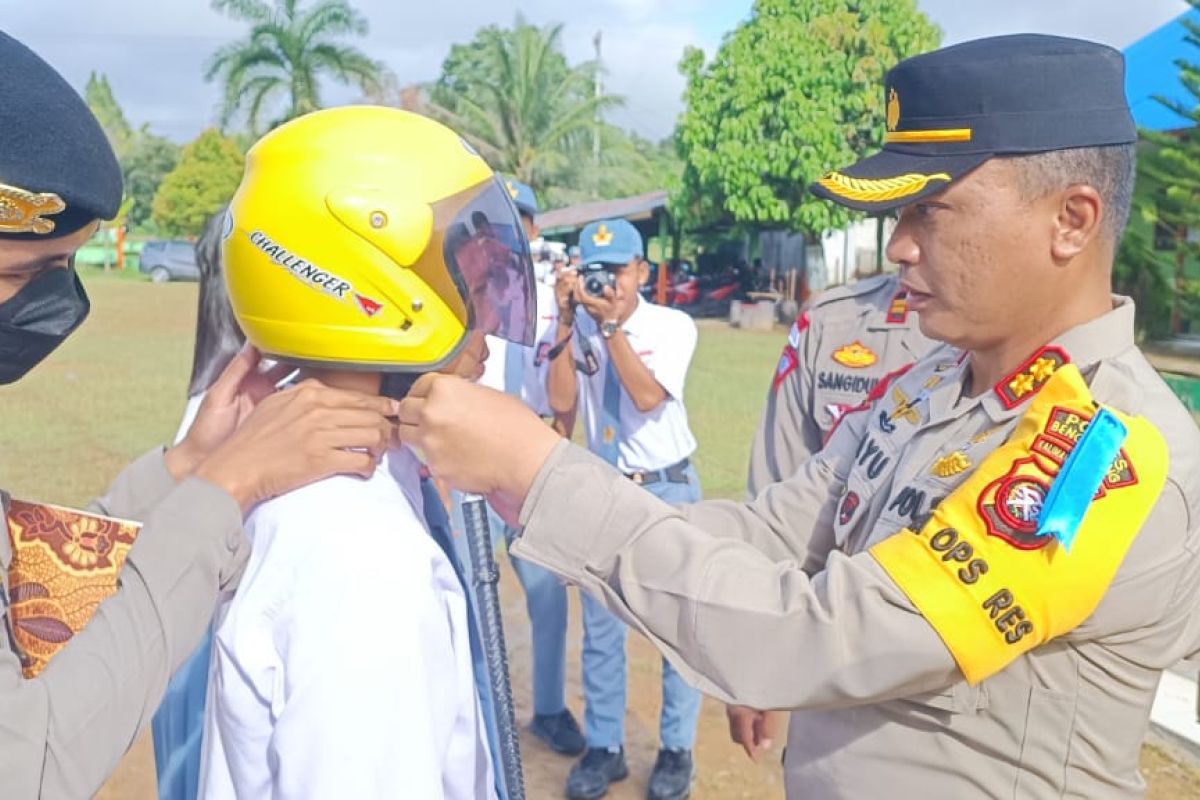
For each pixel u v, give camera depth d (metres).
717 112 24.67
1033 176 1.37
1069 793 1.40
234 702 1.24
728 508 1.88
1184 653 1.43
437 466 1.41
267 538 1.28
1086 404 1.32
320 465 1.30
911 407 1.64
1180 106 10.34
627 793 3.65
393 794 1.15
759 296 23.81
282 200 1.34
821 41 23.28
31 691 1.10
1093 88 1.38
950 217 1.41
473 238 1.37
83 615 1.28
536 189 42.59
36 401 10.35
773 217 24.27
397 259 1.33
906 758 1.44
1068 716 1.38
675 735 3.60
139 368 12.62
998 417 1.44
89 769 1.12
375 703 1.16
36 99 1.13
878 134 23.58
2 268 1.16
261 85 40.88
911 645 1.31
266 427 1.30
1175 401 1.42
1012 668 1.38
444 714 1.26
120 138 54.88
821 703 1.36
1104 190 1.38
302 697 1.16
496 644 1.51
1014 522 1.30
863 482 1.64
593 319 3.85
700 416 10.31
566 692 4.37
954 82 1.39
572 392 3.90
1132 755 1.45
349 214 1.31
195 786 1.59
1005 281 1.42
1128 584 1.31
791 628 1.34
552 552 1.42
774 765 3.83
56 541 1.29
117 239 37.50
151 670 1.17
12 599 1.26
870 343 2.73
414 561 1.25
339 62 41.03
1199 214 10.74
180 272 30.69
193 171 42.72
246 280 1.38
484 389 1.41
